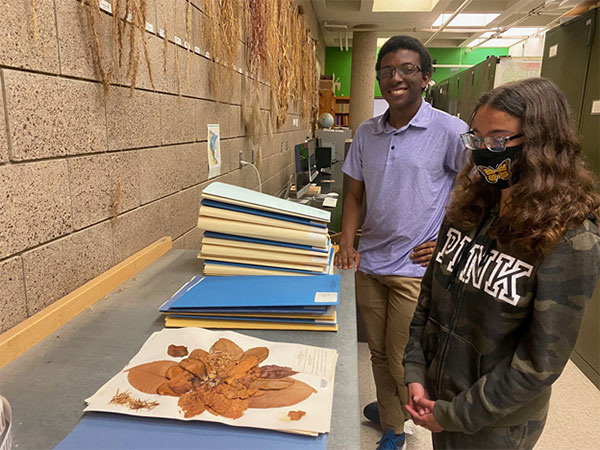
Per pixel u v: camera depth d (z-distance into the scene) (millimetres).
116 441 534
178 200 1660
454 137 1562
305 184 4043
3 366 721
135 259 1222
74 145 1005
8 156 811
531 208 766
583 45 2541
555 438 1974
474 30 8898
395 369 1726
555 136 776
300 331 861
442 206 1645
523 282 798
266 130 3365
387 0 7066
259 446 525
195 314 876
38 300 901
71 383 674
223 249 1107
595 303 2451
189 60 1697
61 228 970
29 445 541
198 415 572
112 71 1132
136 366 693
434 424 937
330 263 1177
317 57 7543
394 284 1677
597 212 764
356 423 582
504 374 808
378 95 11281
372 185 1688
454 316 942
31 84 859
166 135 1527
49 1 901
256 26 2639
